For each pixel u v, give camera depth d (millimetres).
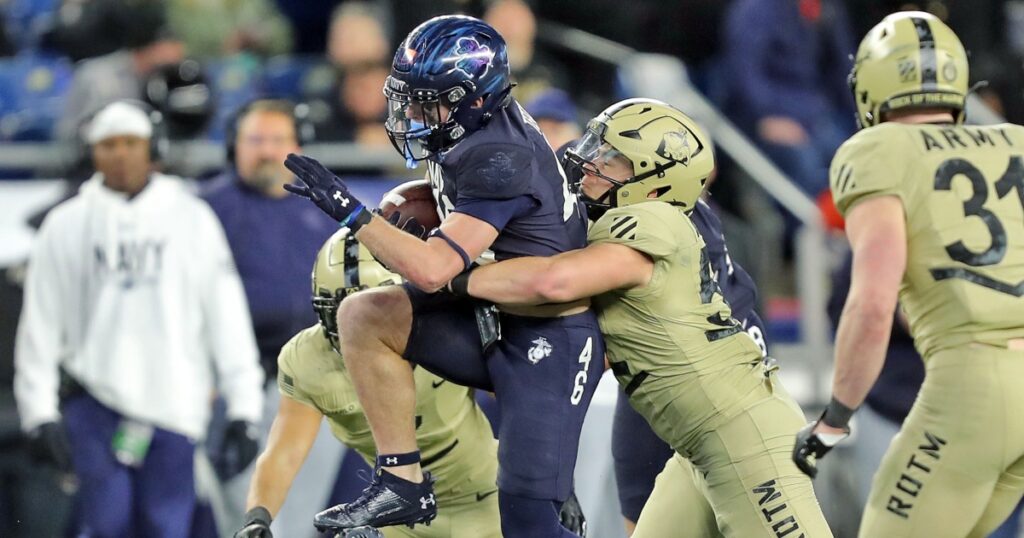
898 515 16547
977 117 30656
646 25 34562
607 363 16422
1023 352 16219
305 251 23312
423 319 15273
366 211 14555
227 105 32375
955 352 16266
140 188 22578
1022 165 16562
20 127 31750
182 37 34094
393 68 15008
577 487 21891
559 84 31984
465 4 31875
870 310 15562
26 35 35531
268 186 23203
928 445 16359
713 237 17375
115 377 22109
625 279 15125
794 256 30859
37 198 28062
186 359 22406
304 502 22234
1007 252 16203
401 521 15250
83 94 28734
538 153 15141
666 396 15680
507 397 15227
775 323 29891
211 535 22938
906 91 16719
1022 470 16562
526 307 15195
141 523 22203
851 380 15531
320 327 16891
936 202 16203
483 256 15281
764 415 15719
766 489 15539
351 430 17078
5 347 25188
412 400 15289
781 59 31500
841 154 16500
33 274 22375
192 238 22484
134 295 22297
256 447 22172
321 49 36969
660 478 17297
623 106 16391
